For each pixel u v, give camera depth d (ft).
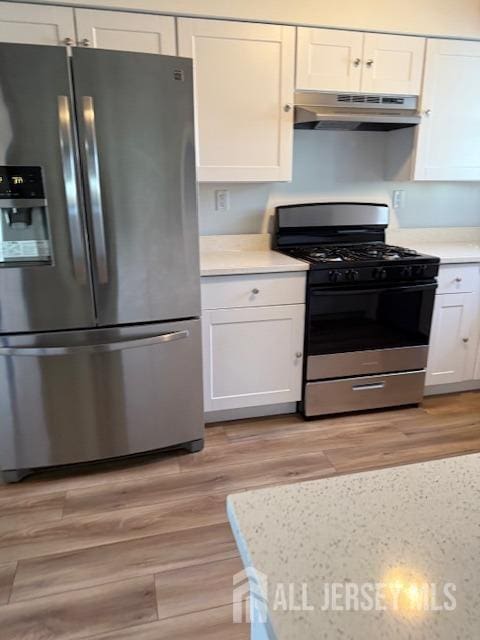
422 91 8.31
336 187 9.52
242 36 7.29
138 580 5.08
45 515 6.10
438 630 1.53
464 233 10.44
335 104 8.02
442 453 7.47
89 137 5.75
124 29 6.83
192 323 6.95
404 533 1.96
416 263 8.05
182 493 6.53
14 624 4.58
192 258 6.69
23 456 6.72
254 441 7.82
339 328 8.09
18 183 5.71
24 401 6.49
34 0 6.42
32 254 6.11
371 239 9.65
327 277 7.71
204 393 7.89
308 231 9.26
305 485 2.29
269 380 8.14
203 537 5.71
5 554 5.44
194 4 6.97
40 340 6.32
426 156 8.71
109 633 4.49
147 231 6.34
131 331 6.64
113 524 5.93
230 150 7.77
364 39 7.79
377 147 9.52
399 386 8.76
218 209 9.00
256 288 7.55
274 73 7.60
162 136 6.09
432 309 8.51
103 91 5.71
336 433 8.07
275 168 8.04
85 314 6.38
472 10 8.09
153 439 7.20
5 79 5.40
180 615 4.68
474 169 9.04
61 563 5.31
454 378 9.24
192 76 6.05
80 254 6.11
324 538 1.92
